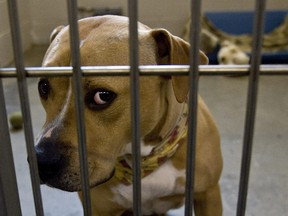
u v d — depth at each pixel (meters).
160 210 1.33
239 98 2.72
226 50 3.19
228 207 1.63
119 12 4.21
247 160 0.67
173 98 1.09
